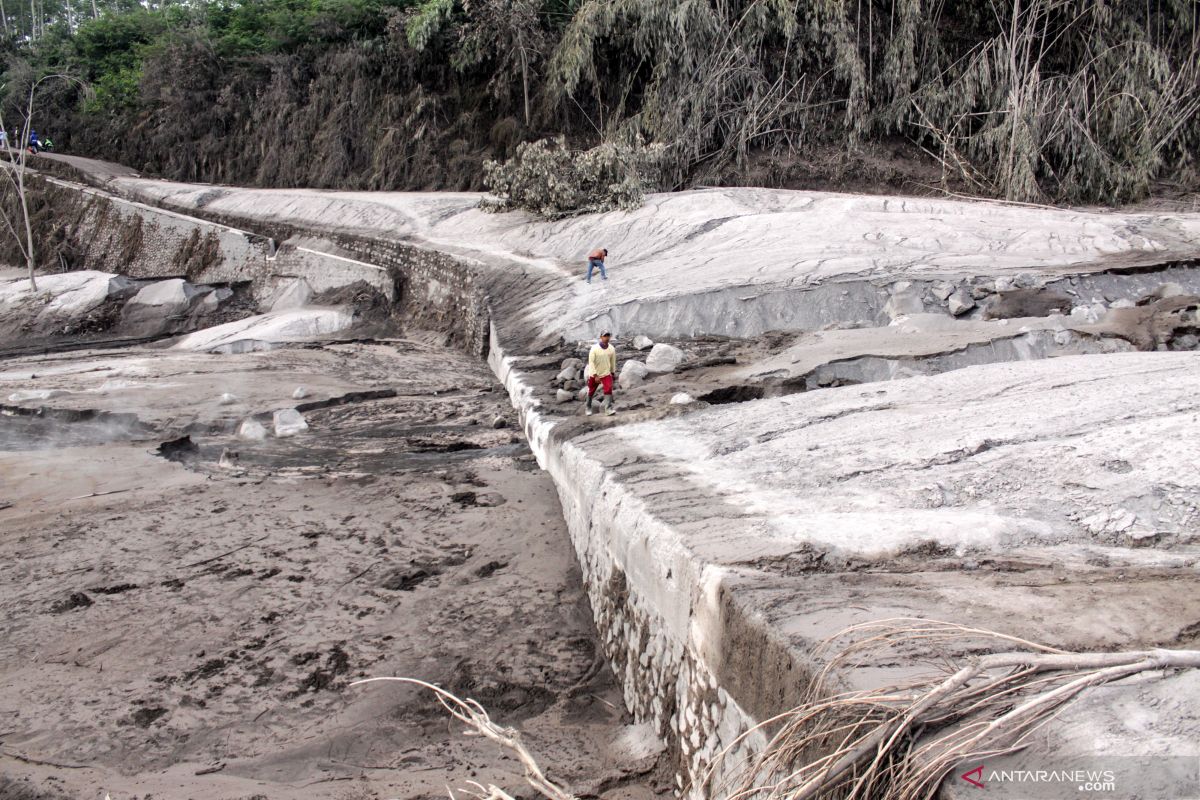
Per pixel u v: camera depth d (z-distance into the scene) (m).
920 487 7.13
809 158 29.45
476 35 36.00
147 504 12.01
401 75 41.03
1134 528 6.03
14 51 61.56
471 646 8.55
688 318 17.55
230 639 8.71
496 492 11.80
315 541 10.72
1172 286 16.64
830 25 28.86
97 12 78.94
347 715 7.62
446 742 7.30
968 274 17.56
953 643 4.52
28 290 33.06
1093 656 3.86
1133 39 27.08
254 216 37.84
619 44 32.38
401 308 28.27
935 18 29.62
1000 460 7.45
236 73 48.47
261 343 24.97
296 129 44.34
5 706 7.74
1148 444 7.14
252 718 7.61
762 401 11.25
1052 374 10.36
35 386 18.61
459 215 31.27
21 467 13.68
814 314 17.27
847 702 3.95
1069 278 17.31
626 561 7.76
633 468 8.98
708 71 29.25
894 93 29.00
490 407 16.55
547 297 20.45
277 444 14.73
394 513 11.41
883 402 10.11
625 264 22.30
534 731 7.42
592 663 8.30
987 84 27.53
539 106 36.34
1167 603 4.87
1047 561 5.75
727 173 29.33
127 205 41.53
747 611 5.32
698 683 6.07
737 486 7.92
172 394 17.69
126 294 32.69
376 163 40.06
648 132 30.12
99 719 7.57
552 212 27.27
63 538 10.97
